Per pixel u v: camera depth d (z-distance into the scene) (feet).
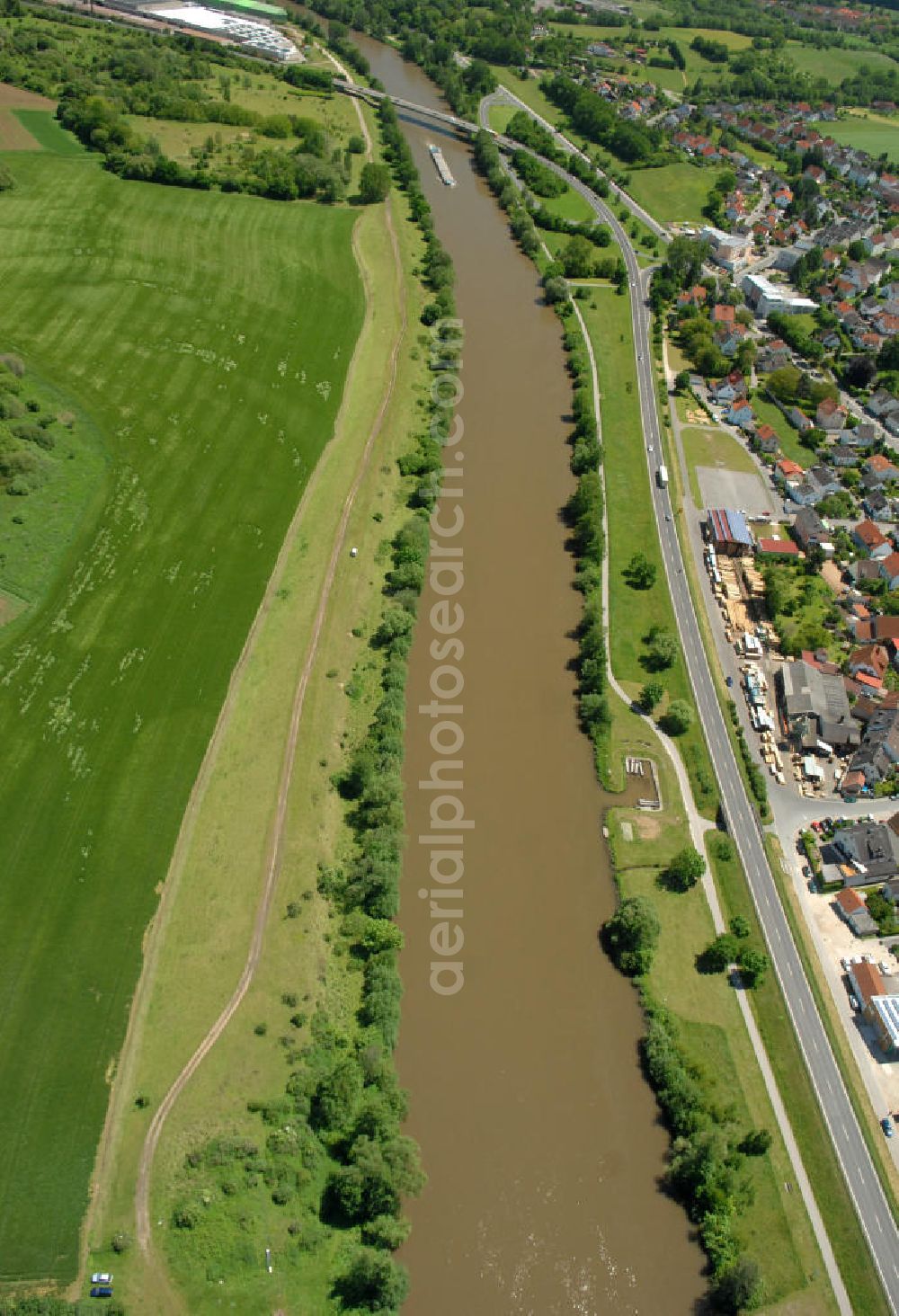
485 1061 393.91
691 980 422.82
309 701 520.42
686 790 500.74
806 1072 396.57
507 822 480.64
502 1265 342.03
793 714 532.73
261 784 478.18
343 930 427.74
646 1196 361.10
